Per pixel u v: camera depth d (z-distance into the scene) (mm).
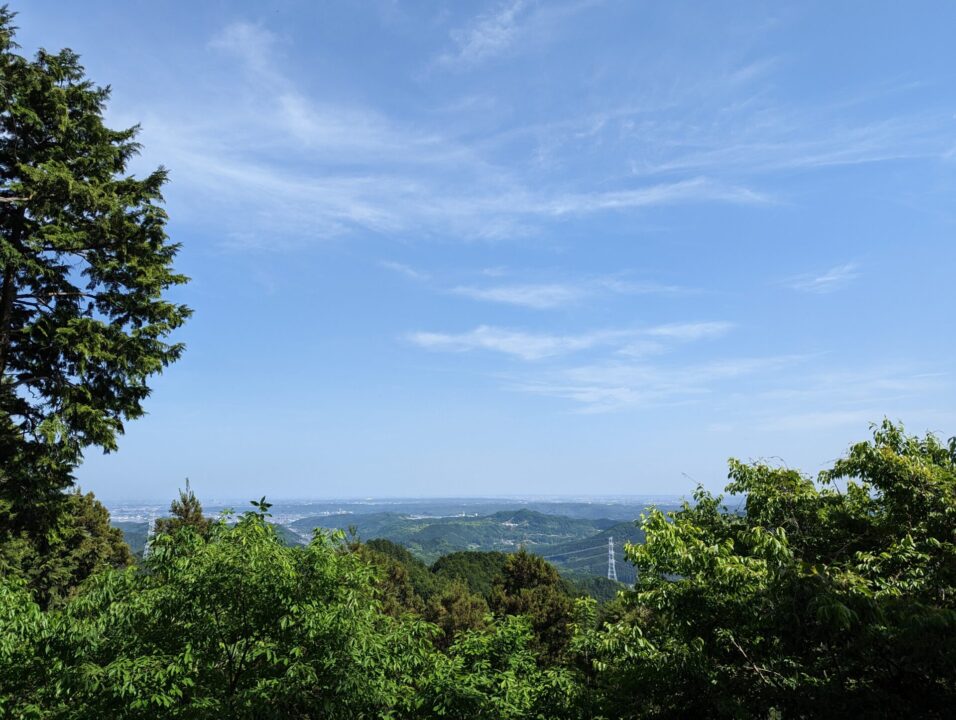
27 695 6340
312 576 7266
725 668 6781
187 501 21594
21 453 16375
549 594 33500
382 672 7301
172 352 18875
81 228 17484
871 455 8406
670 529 7387
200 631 6914
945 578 6004
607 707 7547
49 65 17812
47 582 23578
